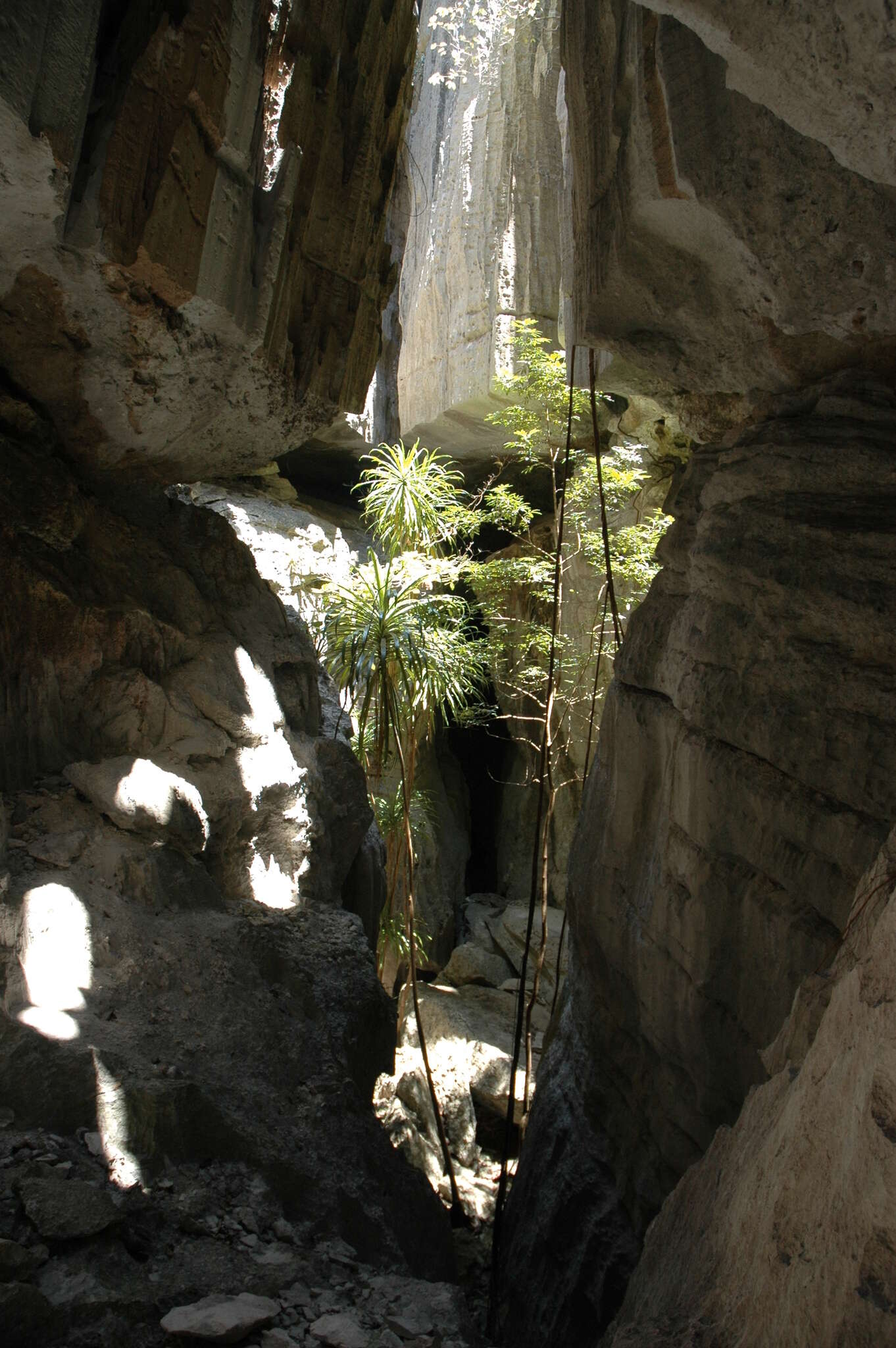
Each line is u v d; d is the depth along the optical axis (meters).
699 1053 3.66
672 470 10.30
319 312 5.31
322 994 4.54
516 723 12.53
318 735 6.27
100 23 3.78
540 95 11.53
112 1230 2.53
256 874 5.22
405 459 7.82
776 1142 1.96
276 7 4.52
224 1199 3.01
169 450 5.30
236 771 5.10
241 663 5.51
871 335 3.52
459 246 12.01
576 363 6.82
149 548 5.45
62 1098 2.88
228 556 6.06
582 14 4.37
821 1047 1.82
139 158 3.79
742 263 3.62
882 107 1.96
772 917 3.22
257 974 4.20
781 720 3.31
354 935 5.18
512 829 13.05
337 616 6.89
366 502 8.02
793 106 2.15
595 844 4.83
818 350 3.78
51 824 4.05
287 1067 3.86
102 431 4.91
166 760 4.78
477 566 9.44
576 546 10.98
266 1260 2.79
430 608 6.92
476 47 12.38
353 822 6.16
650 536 9.03
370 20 5.26
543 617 11.48
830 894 2.98
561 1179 4.60
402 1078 8.04
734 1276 1.94
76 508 4.78
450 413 12.24
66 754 4.45
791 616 3.41
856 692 3.05
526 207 11.54
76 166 3.61
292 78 4.70
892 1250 1.32
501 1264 5.06
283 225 4.75
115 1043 3.29
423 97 13.51
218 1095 3.38
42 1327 2.16
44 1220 2.40
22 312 4.09
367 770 8.28
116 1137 2.89
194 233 4.16
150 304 4.18
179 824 4.36
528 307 11.44
